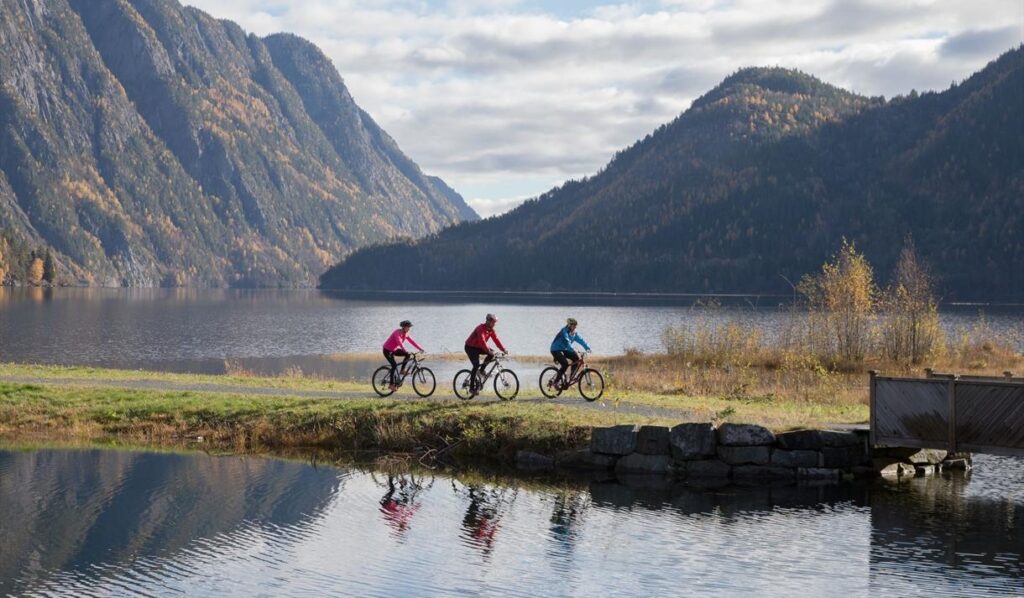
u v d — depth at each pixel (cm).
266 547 1441
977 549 1442
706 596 1230
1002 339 6644
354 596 1220
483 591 1248
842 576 1312
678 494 1847
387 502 1742
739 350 4775
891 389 1969
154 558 1377
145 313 12281
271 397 2534
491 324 2478
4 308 12475
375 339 7719
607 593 1239
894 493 1862
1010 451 1816
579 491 1859
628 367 4497
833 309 4734
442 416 2267
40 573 1305
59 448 2197
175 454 2152
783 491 1875
